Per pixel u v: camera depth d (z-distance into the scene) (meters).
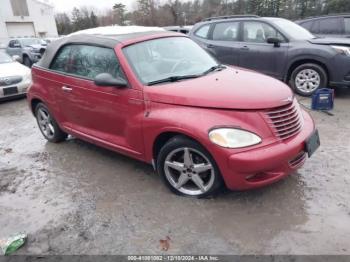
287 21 8.01
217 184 3.38
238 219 3.26
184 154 3.47
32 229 3.36
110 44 4.10
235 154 3.11
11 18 39.47
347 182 3.82
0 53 9.92
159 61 4.13
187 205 3.52
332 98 6.34
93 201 3.74
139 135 3.77
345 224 3.12
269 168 3.15
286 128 3.35
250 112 3.21
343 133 5.25
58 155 5.07
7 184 4.31
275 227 3.13
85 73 4.39
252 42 7.78
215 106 3.27
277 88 3.61
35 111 5.63
